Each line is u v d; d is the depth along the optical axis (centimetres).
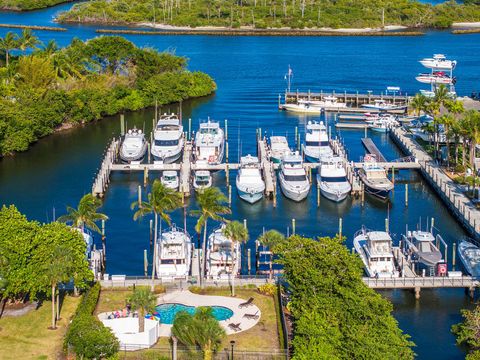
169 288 11362
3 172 17688
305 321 9356
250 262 12712
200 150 17925
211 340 9194
